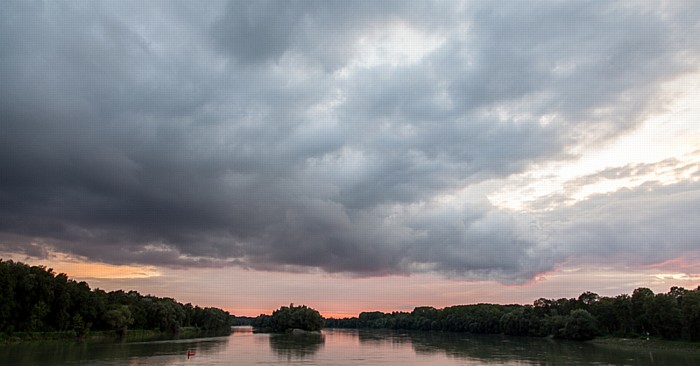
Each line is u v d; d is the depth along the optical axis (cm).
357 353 12769
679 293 17462
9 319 13400
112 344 13988
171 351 11931
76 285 16662
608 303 19388
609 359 11075
